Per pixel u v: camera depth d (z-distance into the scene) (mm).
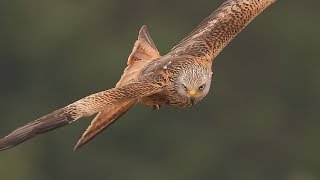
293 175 47406
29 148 45312
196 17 51531
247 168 48312
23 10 52562
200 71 19594
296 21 52750
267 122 49906
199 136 47938
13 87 51156
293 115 50594
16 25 52219
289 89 51531
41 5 52688
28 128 18094
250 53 52375
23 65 51531
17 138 18031
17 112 49625
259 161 48750
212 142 48125
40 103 49906
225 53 52031
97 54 51094
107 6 53281
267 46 52500
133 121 46781
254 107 50594
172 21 51531
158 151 47344
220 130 48781
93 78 49688
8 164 44312
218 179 47875
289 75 51906
